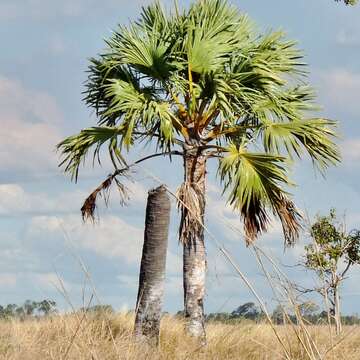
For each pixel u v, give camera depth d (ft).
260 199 71.82
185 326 61.26
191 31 75.31
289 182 71.82
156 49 75.92
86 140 74.84
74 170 75.92
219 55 76.18
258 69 75.72
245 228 73.26
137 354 31.99
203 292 73.56
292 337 30.14
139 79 76.79
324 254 66.03
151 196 58.85
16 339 31.83
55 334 31.24
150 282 56.95
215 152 75.20
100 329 31.14
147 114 72.79
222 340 41.04
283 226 71.61
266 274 19.69
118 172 74.64
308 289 20.36
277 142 75.51
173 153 75.36
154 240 57.36
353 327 24.38
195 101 75.51
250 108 76.59
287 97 77.66
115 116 76.38
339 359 25.73
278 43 78.33
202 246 73.77
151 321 55.11
